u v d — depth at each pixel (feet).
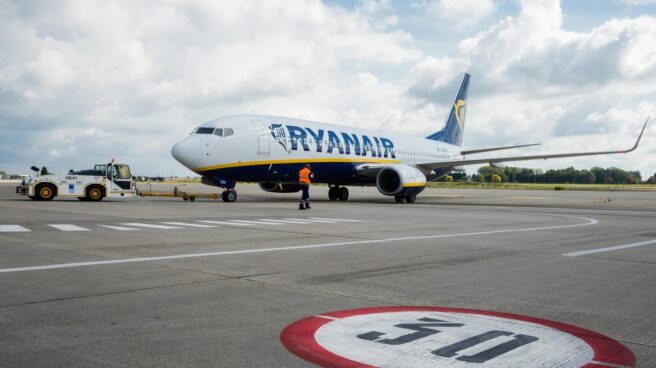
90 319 13.88
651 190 254.06
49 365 10.47
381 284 19.26
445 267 23.24
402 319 14.30
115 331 12.84
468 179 485.56
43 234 33.65
